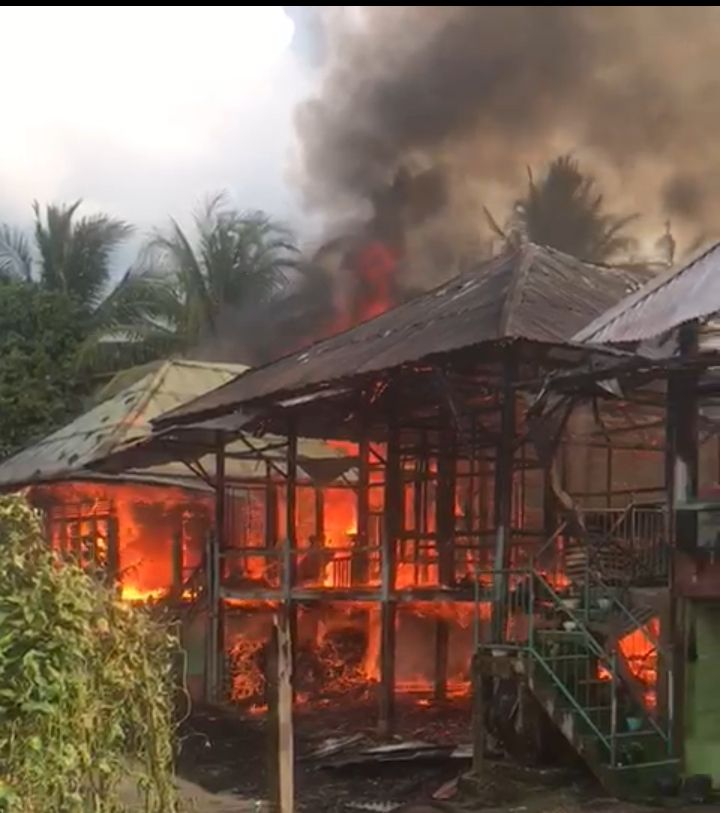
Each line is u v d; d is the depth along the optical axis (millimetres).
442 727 15234
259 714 16844
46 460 24094
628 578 12945
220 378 25969
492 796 11133
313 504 24250
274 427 18531
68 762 3854
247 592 17969
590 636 11516
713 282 11750
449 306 15922
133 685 4211
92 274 37781
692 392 12148
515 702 12492
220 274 39812
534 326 13242
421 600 14852
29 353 32062
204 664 18625
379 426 18797
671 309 11719
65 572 4109
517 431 16578
